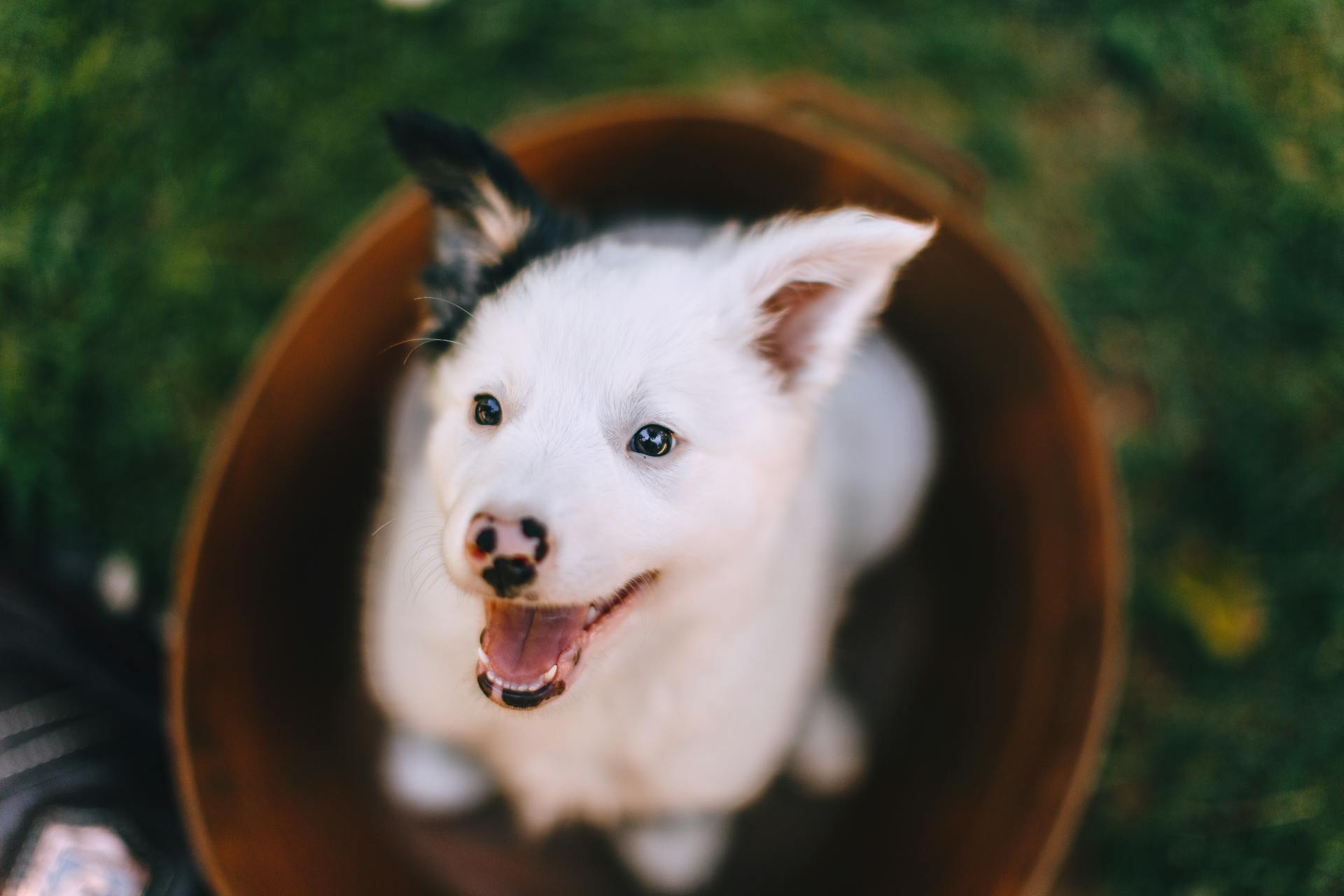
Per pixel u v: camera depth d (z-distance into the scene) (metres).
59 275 0.64
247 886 0.47
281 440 0.51
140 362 0.65
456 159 0.42
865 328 0.42
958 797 0.56
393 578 0.48
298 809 0.52
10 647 0.52
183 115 0.67
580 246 0.43
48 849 0.47
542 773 0.52
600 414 0.39
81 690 0.53
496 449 0.39
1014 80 0.74
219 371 0.66
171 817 0.52
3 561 0.56
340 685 0.57
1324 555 0.66
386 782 0.56
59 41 0.66
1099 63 0.75
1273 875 0.62
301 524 0.54
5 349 0.63
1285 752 0.64
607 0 0.73
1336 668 0.65
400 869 0.56
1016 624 0.56
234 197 0.67
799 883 0.59
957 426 0.59
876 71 0.74
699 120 0.53
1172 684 0.65
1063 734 0.50
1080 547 0.52
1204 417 0.70
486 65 0.71
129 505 0.63
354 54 0.70
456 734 0.52
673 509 0.40
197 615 0.47
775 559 0.46
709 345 0.41
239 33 0.68
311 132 0.69
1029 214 0.72
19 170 0.64
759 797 0.58
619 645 0.42
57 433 0.63
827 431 0.53
